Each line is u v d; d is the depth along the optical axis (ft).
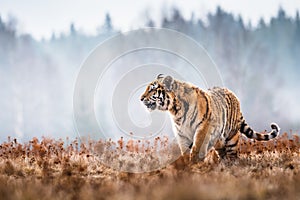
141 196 24.09
